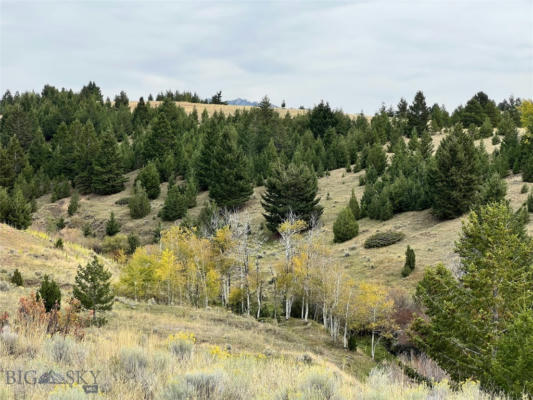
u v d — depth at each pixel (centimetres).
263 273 5703
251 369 968
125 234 7775
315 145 10538
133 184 10050
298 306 4822
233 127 11944
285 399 701
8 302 2098
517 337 1327
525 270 2155
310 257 4556
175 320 2877
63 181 10000
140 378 721
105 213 8712
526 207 5325
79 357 871
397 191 6844
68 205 9125
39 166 11125
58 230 8000
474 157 6178
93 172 9888
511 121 10625
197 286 4791
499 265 2077
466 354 2045
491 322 2030
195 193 8794
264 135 11081
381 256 5306
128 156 11088
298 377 851
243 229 5297
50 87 19000
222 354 1234
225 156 8338
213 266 4916
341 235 6281
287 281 4572
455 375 2089
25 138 12731
